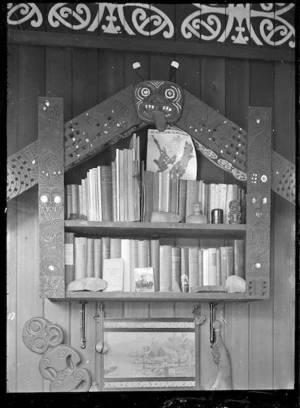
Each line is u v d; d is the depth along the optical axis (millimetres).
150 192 3932
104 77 4195
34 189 4066
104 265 3865
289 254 4289
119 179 3869
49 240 3725
